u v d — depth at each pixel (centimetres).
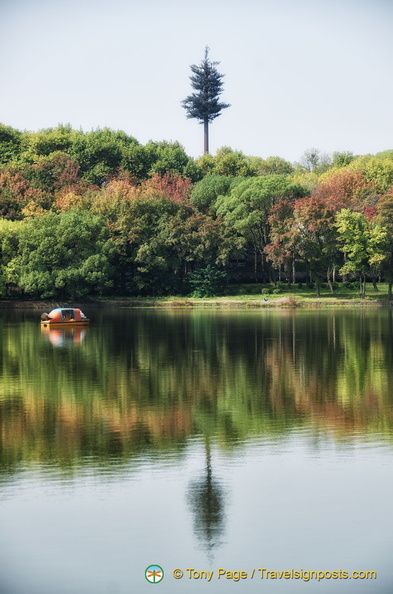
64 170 16750
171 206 14075
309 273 14350
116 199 13862
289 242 12706
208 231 13350
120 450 2700
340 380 4188
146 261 13150
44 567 1833
